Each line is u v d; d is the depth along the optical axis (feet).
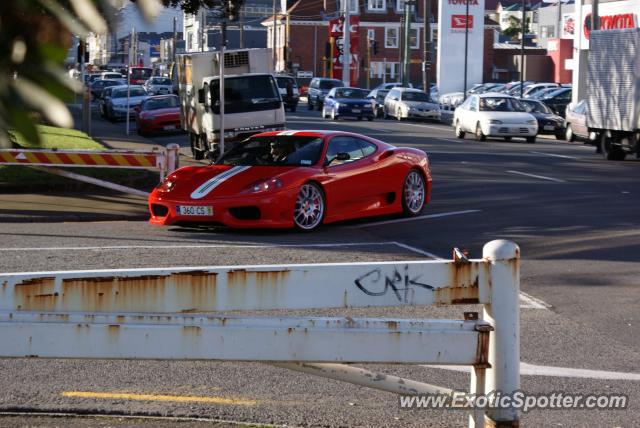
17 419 21.03
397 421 21.35
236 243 49.19
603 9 185.68
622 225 54.80
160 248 47.03
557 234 51.70
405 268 14.97
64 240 49.70
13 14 4.56
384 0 400.26
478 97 142.51
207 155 101.09
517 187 75.61
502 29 528.63
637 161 104.01
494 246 15.19
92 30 4.61
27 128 4.59
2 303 14.67
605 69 106.11
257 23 470.39
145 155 60.03
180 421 21.03
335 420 21.33
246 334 14.70
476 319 15.80
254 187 52.37
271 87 98.17
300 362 15.19
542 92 211.20
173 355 14.65
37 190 72.02
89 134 118.73
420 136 147.33
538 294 36.60
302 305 14.85
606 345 29.01
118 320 14.57
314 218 54.08
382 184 57.82
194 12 59.36
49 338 14.51
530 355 27.71
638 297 36.06
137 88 188.34
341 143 56.75
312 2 399.65
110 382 24.21
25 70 4.58
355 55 301.84
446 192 73.10
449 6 278.87
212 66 103.86
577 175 85.87
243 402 22.65
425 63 240.32
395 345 14.99
